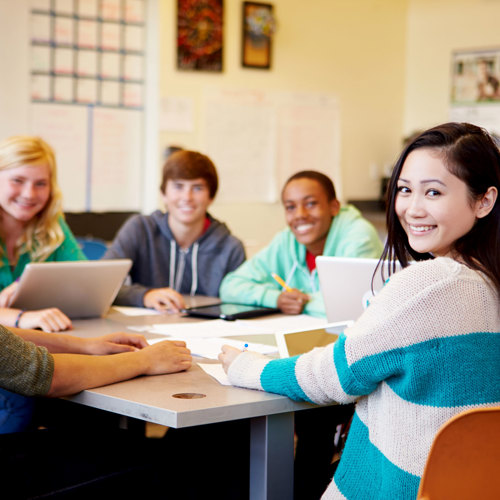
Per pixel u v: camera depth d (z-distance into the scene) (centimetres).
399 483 125
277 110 505
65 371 151
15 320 212
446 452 106
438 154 130
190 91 470
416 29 562
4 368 147
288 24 505
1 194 242
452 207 129
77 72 450
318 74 523
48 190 249
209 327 221
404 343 124
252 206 500
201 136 477
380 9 549
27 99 437
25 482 157
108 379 154
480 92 533
